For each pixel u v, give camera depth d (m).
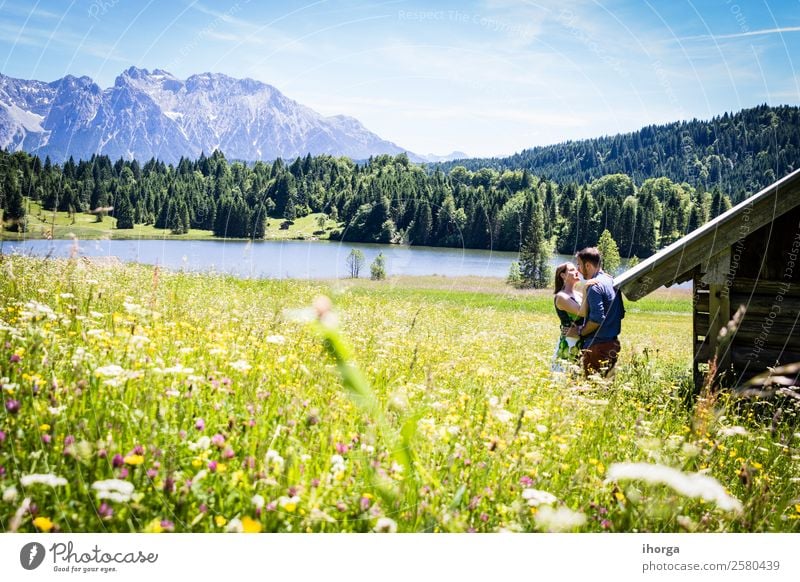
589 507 3.11
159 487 2.62
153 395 3.25
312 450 3.08
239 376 4.00
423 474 2.68
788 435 5.43
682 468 3.20
